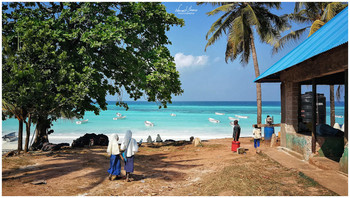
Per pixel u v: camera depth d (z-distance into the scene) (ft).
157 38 54.24
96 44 38.45
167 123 153.99
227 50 70.18
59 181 23.52
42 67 38.40
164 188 21.84
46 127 53.57
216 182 21.49
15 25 39.96
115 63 48.70
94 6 44.24
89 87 41.83
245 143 55.01
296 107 33.40
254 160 31.73
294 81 32.42
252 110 357.20
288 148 34.45
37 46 36.65
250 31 65.67
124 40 44.37
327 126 30.09
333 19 29.58
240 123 150.71
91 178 25.12
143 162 36.27
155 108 438.81
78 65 43.04
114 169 24.82
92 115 238.68
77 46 45.27
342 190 17.53
